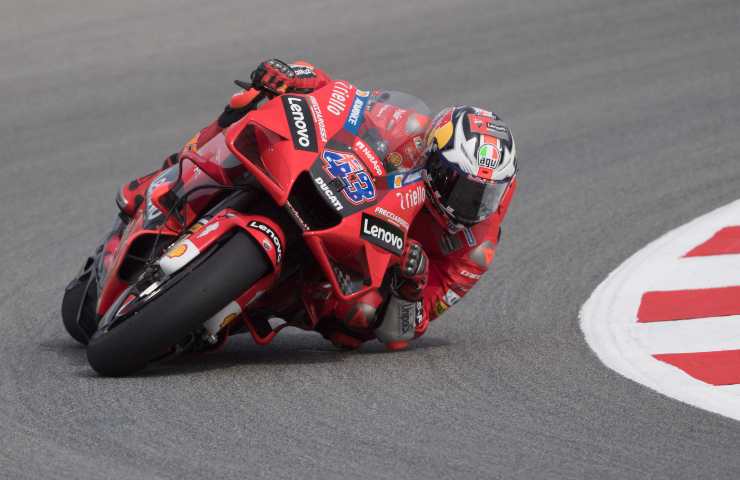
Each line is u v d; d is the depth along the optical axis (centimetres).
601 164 3503
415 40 5353
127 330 1553
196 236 1583
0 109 4278
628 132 3862
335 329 1858
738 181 3206
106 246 1869
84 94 4484
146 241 1762
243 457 1309
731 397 1591
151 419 1430
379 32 5528
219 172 1694
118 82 4669
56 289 2314
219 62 4978
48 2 6191
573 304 2219
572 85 4534
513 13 5862
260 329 1750
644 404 1557
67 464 1271
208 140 1869
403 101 1841
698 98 4259
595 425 1466
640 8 5841
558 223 2909
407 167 1764
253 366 1725
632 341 1919
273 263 1567
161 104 4325
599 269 2481
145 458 1296
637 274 2391
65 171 3459
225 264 1539
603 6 5934
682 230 2739
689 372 1722
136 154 3653
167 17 5903
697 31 5325
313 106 1706
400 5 6116
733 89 4356
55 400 1502
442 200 1773
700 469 1318
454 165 1738
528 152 3684
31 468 1256
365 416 1480
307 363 1764
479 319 2148
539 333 2005
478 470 1298
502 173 1748
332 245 1627
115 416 1438
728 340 1894
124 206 1909
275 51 5169
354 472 1277
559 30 5472
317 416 1472
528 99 4350
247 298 1580
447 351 1873
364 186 1659
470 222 1798
